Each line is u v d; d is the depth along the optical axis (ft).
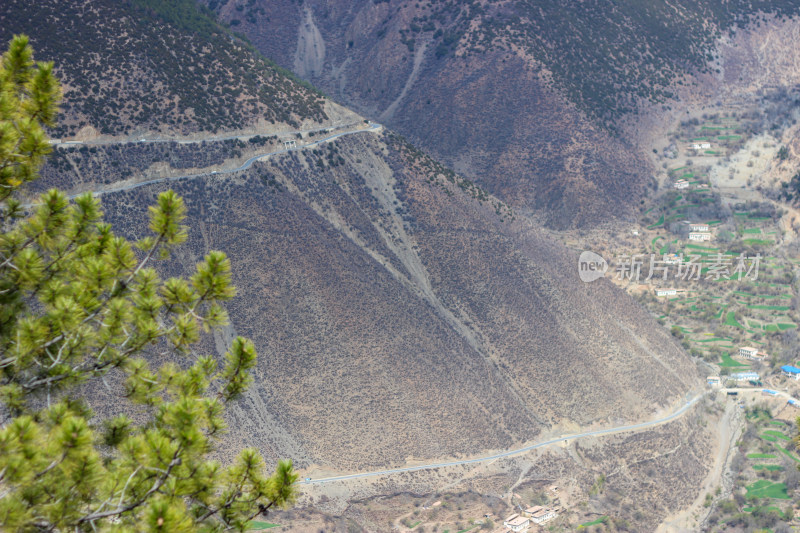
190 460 60.80
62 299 64.80
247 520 64.95
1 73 70.64
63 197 69.26
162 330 69.82
